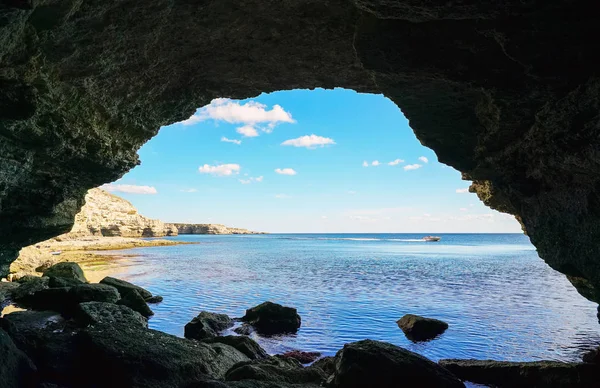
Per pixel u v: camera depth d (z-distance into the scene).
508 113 9.88
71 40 8.87
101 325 12.95
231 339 16.05
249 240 174.38
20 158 10.31
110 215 119.81
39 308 19.83
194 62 12.45
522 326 21.48
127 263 55.50
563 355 16.86
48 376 10.19
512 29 7.28
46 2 7.09
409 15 7.42
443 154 13.29
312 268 53.00
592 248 10.80
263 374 11.15
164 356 11.30
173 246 109.50
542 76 8.12
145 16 9.36
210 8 9.94
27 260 35.78
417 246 125.12
